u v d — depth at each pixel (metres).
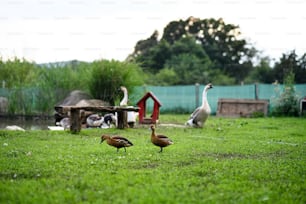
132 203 6.05
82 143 12.56
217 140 13.84
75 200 6.18
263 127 19.08
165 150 11.20
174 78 42.59
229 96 31.69
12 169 8.43
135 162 9.28
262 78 45.94
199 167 8.70
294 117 26.83
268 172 8.33
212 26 52.72
